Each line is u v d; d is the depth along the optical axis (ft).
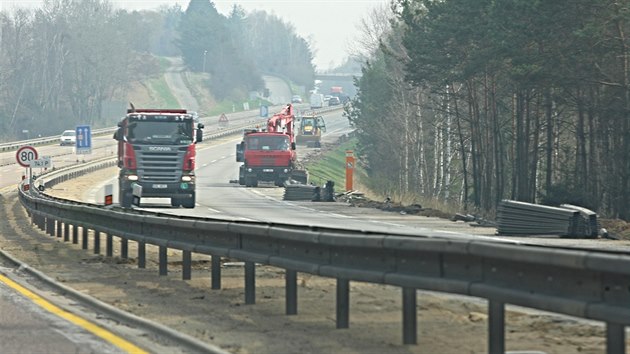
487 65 576.20
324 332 115.75
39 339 110.01
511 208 298.97
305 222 353.92
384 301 140.67
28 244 256.93
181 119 415.23
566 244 260.21
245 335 114.21
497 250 88.79
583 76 495.00
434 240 96.89
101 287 162.91
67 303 141.28
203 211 419.95
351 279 111.04
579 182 566.36
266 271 183.73
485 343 106.93
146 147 410.93
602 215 478.59
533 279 86.79
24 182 516.32
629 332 111.45
